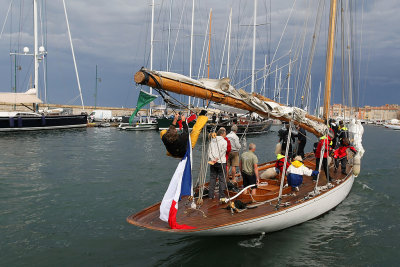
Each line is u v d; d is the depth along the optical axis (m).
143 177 12.52
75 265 5.55
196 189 7.77
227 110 7.36
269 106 6.71
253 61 27.53
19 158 16.52
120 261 5.70
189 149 5.46
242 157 7.38
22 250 6.09
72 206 8.74
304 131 10.53
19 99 32.09
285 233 6.92
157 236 6.77
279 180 8.27
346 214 8.39
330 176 9.57
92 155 18.14
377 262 5.81
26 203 8.94
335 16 9.59
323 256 5.96
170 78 4.89
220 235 6.01
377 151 24.23
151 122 39.75
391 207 9.05
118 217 7.94
